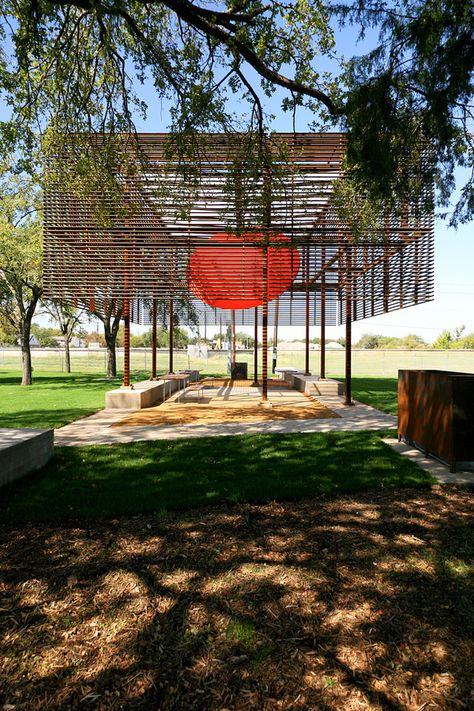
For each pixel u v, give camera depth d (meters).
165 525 3.66
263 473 5.07
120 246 10.45
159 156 9.74
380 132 5.29
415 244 10.01
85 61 6.57
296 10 5.98
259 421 9.23
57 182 7.89
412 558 3.06
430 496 4.41
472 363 31.94
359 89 5.07
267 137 7.20
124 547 3.26
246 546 3.26
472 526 3.64
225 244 10.44
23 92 6.32
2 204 17.12
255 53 6.02
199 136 6.75
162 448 6.51
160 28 6.92
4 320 23.72
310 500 4.27
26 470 5.08
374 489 4.61
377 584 2.72
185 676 1.95
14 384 19.48
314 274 12.94
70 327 28.50
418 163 5.92
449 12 4.30
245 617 2.38
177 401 12.95
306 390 14.79
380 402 12.41
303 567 2.94
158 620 2.37
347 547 3.24
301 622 2.34
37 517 3.78
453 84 4.53
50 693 1.86
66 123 6.56
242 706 1.78
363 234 9.05
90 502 4.12
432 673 1.96
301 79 6.33
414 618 2.36
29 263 17.80
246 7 5.71
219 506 4.11
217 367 32.88
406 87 5.12
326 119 6.36
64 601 2.57
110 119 6.57
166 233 10.40
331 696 1.83
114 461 5.73
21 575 2.87
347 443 6.82
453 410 5.17
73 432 8.03
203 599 2.56
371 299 11.36
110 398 11.43
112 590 2.68
